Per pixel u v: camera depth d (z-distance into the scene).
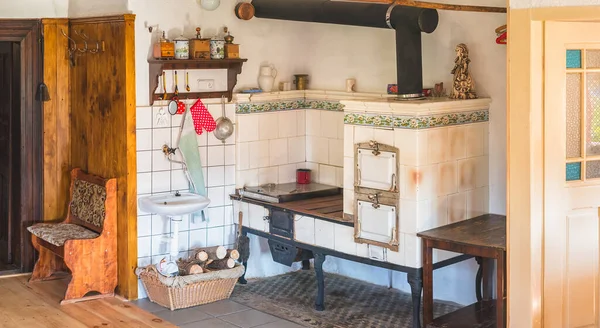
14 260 6.86
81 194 6.39
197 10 6.22
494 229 5.14
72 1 6.54
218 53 6.23
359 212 5.42
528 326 4.53
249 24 6.52
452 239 4.89
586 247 4.68
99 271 6.02
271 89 6.61
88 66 6.34
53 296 6.08
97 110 6.25
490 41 5.49
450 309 5.79
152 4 5.96
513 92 4.48
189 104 6.20
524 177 4.47
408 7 5.31
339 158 6.57
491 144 5.59
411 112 5.04
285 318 5.63
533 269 4.50
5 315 5.59
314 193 6.33
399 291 6.31
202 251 6.02
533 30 4.39
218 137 6.36
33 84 6.56
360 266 6.65
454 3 5.68
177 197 6.11
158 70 5.95
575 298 4.68
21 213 6.64
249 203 6.32
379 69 6.27
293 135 6.79
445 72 5.78
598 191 4.67
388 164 5.20
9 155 6.80
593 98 4.63
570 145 4.60
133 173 5.95
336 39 6.60
